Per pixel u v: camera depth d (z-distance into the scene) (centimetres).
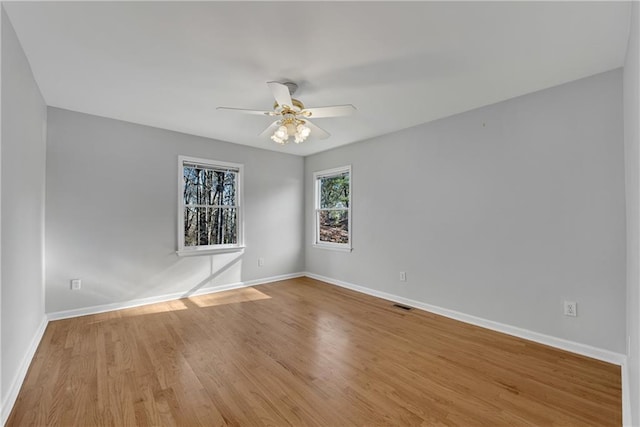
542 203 269
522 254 281
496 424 168
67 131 327
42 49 209
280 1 161
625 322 228
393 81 256
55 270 321
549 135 266
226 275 457
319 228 537
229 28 186
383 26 183
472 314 318
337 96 287
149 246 385
